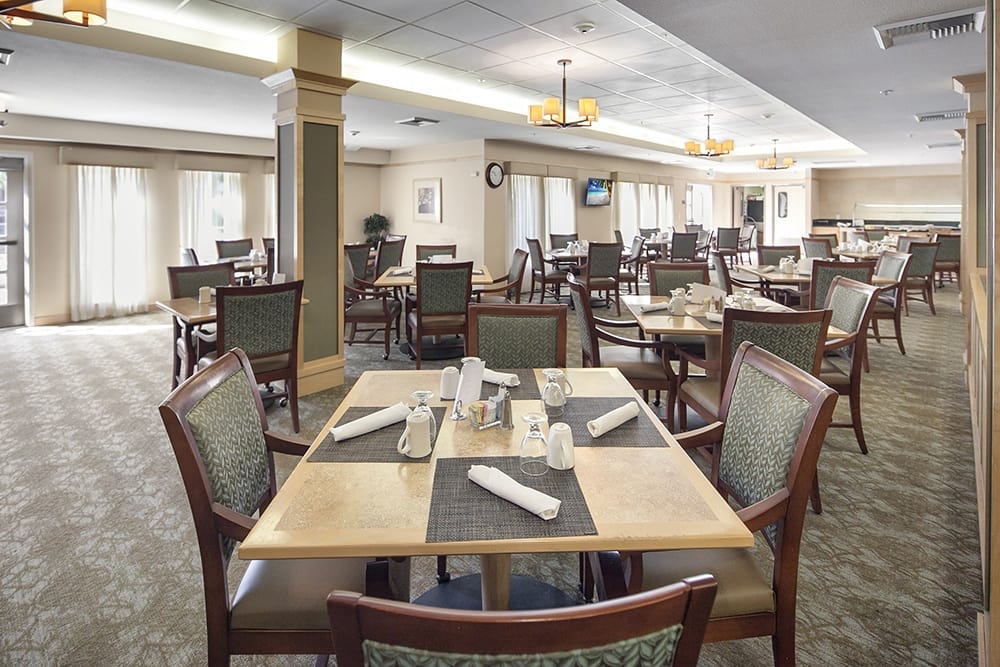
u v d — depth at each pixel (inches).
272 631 49.3
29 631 68.7
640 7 123.2
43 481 108.3
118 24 153.8
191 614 72.1
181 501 101.2
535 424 53.6
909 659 64.6
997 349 49.6
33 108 231.8
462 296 179.2
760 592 51.6
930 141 343.6
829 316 95.7
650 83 240.1
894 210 519.8
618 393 74.4
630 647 24.5
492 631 23.3
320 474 51.6
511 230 361.4
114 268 285.9
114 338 237.9
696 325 120.3
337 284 171.5
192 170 308.8
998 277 49.1
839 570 81.3
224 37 172.4
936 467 114.9
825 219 542.3
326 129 165.3
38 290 265.6
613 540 40.8
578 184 409.1
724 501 46.6
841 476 111.1
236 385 62.1
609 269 283.1
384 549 40.2
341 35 172.2
